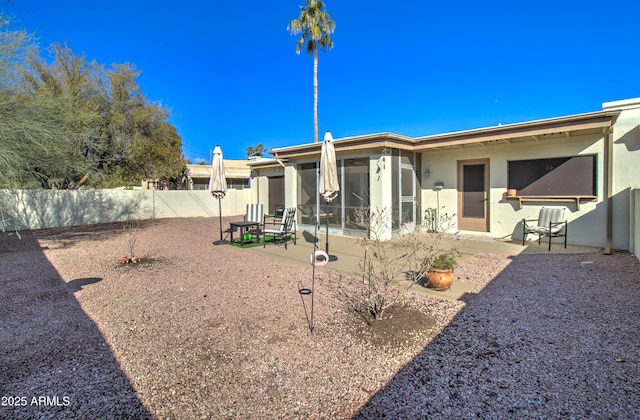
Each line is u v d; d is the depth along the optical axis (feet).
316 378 8.95
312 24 65.21
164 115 53.72
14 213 41.96
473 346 10.50
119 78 49.01
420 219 35.27
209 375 9.14
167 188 85.40
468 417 7.29
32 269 21.59
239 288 17.03
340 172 33.76
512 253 24.23
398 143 30.32
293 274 19.74
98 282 18.42
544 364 9.37
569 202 26.61
